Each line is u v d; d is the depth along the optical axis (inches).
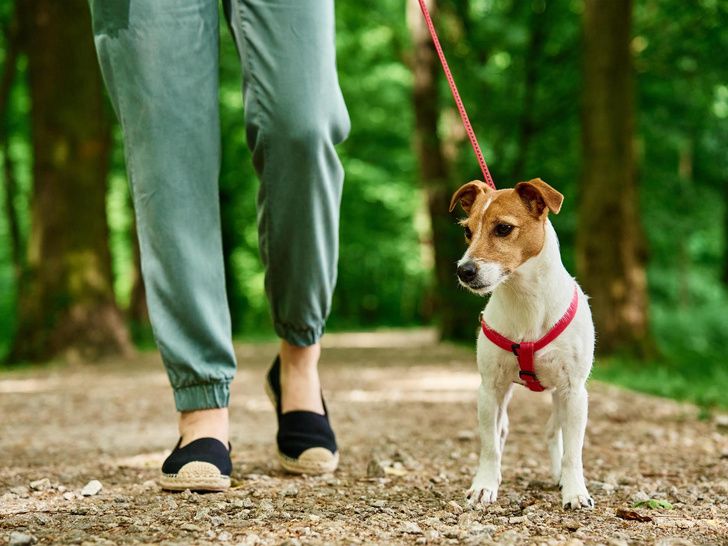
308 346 141.6
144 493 122.1
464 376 381.1
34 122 468.8
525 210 118.0
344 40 748.6
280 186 124.6
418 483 134.1
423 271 1208.2
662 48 509.7
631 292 418.9
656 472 146.1
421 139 617.0
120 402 279.6
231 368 129.4
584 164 426.3
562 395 118.7
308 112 121.0
